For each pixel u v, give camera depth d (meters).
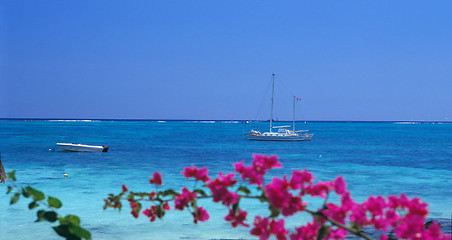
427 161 46.12
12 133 120.00
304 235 2.90
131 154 52.69
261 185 2.71
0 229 13.28
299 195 2.71
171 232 13.19
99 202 18.91
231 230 13.38
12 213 15.51
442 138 112.31
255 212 15.98
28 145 66.38
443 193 23.12
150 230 13.48
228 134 132.00
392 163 43.72
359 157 52.06
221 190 2.72
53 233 12.89
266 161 2.67
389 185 27.00
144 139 94.62
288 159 49.09
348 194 2.72
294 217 15.01
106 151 55.12
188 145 74.69
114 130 162.12
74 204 18.38
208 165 41.53
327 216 2.69
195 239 12.32
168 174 32.09
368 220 2.68
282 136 91.38
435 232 2.59
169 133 136.88
